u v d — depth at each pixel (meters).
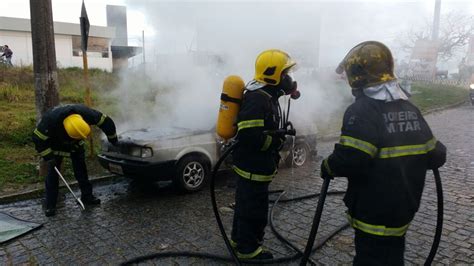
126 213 4.18
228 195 4.74
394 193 1.93
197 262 3.08
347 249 3.24
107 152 4.93
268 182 2.92
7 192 4.72
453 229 3.58
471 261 2.99
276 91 2.81
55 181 4.17
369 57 1.97
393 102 1.99
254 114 2.63
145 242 3.46
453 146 7.31
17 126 7.41
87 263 3.10
